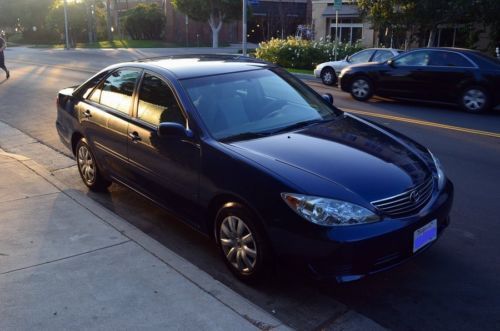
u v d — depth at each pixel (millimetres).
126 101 5367
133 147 5098
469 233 5051
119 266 4113
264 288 4082
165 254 4316
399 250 3680
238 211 3951
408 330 3570
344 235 3506
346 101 14195
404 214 3768
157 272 4012
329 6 37438
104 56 34469
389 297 3967
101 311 3492
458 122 10953
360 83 14156
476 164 7512
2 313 3479
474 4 22531
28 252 4367
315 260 3588
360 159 4062
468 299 3920
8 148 8508
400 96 13539
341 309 3822
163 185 4773
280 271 4035
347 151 4188
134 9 60000
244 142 4297
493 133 9727
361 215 3564
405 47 26234
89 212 5250
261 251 3844
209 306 3555
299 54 24859
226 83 4945
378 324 3639
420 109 12805
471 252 4656
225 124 4523
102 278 3928
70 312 3484
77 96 6270
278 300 3936
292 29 54344
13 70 22516
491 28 25688
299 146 4219
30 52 41312
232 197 4004
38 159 7844
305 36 43125
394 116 11641
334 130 4660
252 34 60219
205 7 44969
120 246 4469
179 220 4988
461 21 23938
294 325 3635
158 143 4715
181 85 4766
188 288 3779
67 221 5023
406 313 3764
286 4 53844
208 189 4199
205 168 4219
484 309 3789
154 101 4984
